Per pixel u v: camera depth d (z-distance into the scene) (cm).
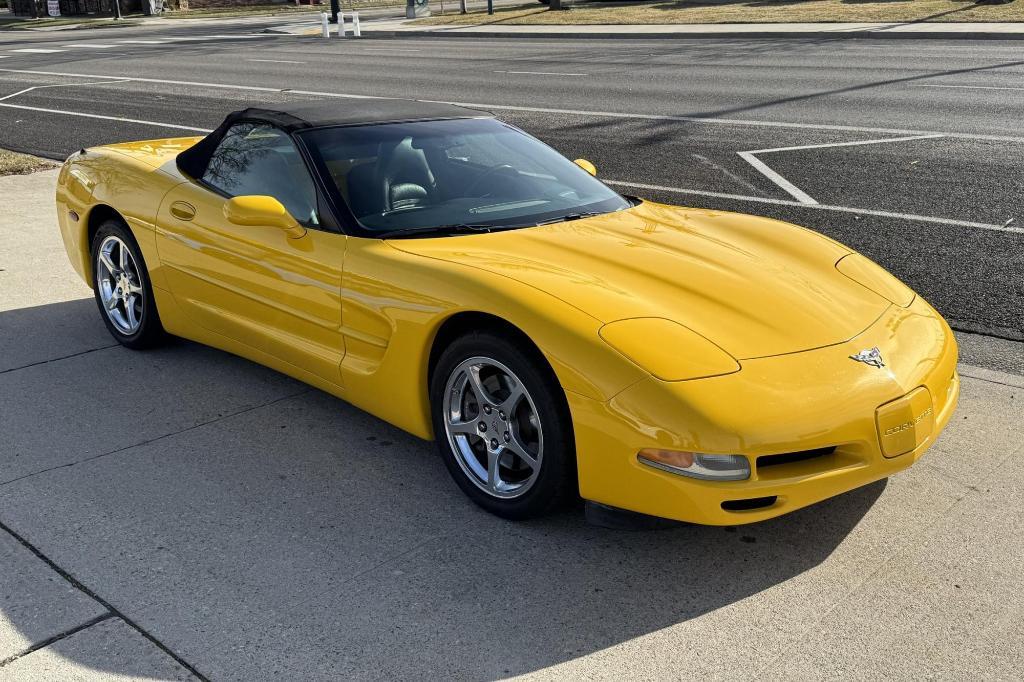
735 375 279
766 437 269
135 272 481
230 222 393
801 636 264
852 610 275
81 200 495
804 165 905
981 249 631
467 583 289
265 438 389
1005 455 363
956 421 391
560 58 2033
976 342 482
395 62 2114
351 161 390
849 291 341
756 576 292
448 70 1905
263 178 410
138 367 466
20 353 484
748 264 347
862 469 286
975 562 297
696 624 270
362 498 341
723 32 2295
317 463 367
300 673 249
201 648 259
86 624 269
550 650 259
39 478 354
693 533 316
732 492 270
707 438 267
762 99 1332
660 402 272
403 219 371
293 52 2464
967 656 255
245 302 410
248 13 4619
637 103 1345
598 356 282
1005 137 996
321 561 301
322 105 447
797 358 291
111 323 496
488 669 251
